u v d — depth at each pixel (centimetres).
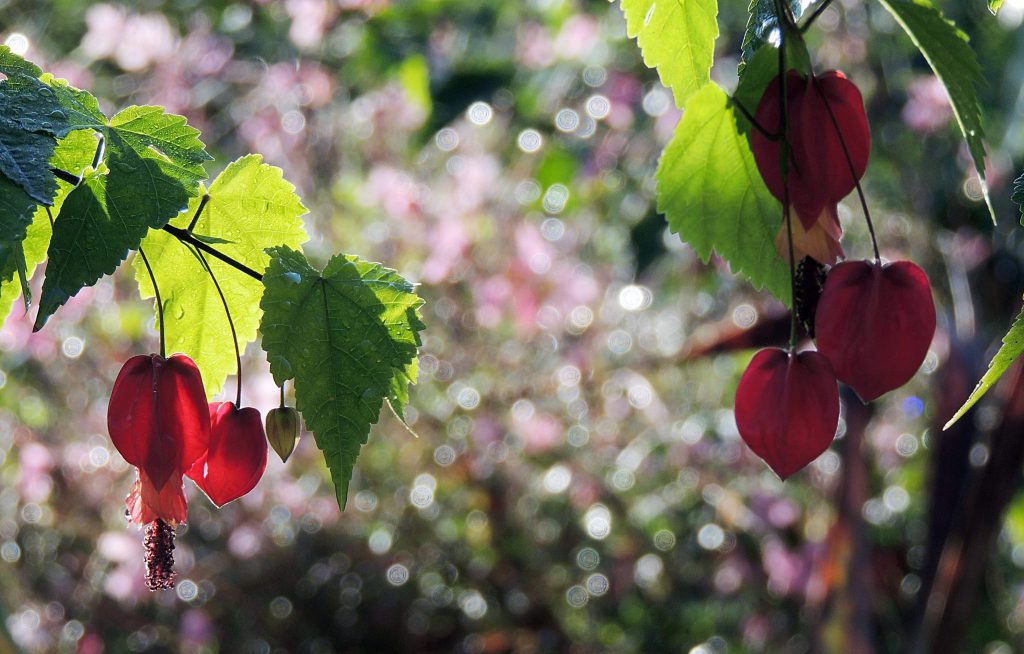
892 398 375
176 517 92
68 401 355
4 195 77
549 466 374
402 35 365
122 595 346
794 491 370
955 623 228
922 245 328
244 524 363
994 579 389
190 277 105
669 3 99
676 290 388
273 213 105
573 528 390
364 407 95
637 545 377
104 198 84
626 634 383
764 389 88
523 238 369
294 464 365
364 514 376
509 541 384
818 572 249
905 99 343
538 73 366
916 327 86
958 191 334
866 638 238
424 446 368
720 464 374
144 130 88
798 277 99
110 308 349
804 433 87
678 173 102
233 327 100
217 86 371
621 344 376
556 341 372
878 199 344
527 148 369
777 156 91
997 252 330
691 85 101
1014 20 286
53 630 353
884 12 325
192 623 360
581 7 348
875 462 373
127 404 90
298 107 363
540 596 385
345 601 381
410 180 380
